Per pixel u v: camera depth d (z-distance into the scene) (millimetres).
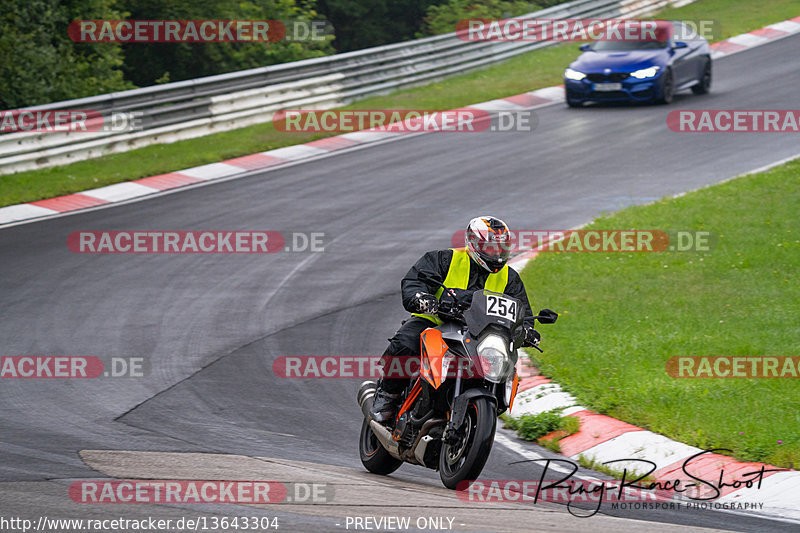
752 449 19031
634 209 42125
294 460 18828
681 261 34812
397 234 41062
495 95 70188
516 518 14148
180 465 17094
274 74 66000
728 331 27266
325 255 38469
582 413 22125
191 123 61531
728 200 42156
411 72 74312
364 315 31203
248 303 32562
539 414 22047
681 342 26422
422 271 16953
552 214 43188
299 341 28656
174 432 20703
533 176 50156
